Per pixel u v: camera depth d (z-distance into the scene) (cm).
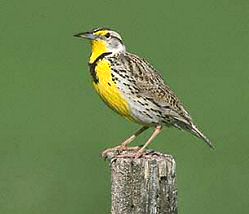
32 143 1370
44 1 1902
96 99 1507
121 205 630
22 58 1700
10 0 1902
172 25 1775
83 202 1183
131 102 780
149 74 784
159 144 1305
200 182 1223
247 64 1620
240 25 1773
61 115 1469
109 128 1394
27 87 1583
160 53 1669
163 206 631
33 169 1282
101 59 786
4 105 1517
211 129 1398
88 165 1288
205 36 1734
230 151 1321
